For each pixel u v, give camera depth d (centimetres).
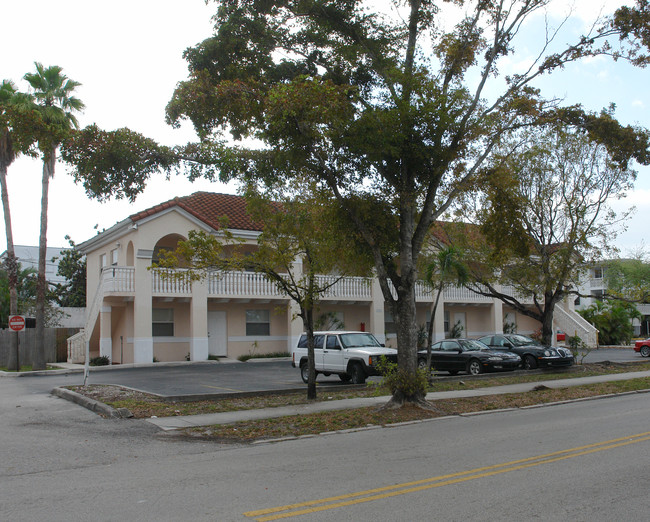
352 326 3316
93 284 3262
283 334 3128
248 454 940
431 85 1321
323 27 1391
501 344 2461
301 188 1541
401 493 679
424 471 791
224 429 1157
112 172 1284
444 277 1958
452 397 1641
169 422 1225
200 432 1131
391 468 814
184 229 2745
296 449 979
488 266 2322
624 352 3606
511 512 604
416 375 1392
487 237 1808
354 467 826
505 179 1495
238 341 3008
